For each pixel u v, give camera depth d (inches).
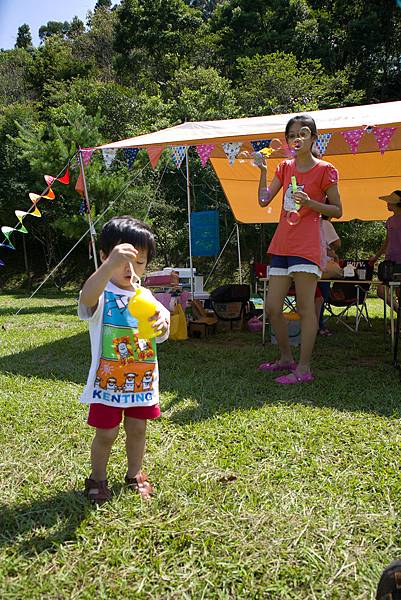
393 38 919.0
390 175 319.9
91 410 82.6
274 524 77.8
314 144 176.1
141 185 576.1
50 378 166.2
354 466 98.1
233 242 693.3
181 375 170.1
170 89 901.8
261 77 727.7
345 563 68.8
